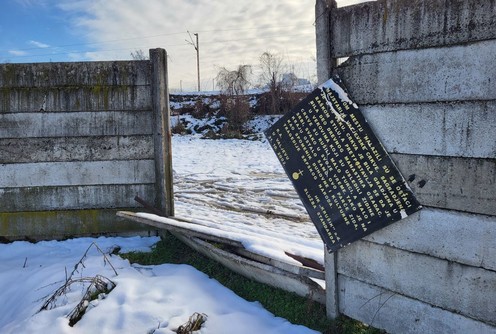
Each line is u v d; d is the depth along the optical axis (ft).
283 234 20.36
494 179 9.55
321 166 12.61
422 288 11.09
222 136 74.95
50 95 20.36
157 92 20.27
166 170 20.83
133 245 20.21
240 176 40.09
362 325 12.67
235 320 13.65
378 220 11.65
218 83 94.02
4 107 20.36
